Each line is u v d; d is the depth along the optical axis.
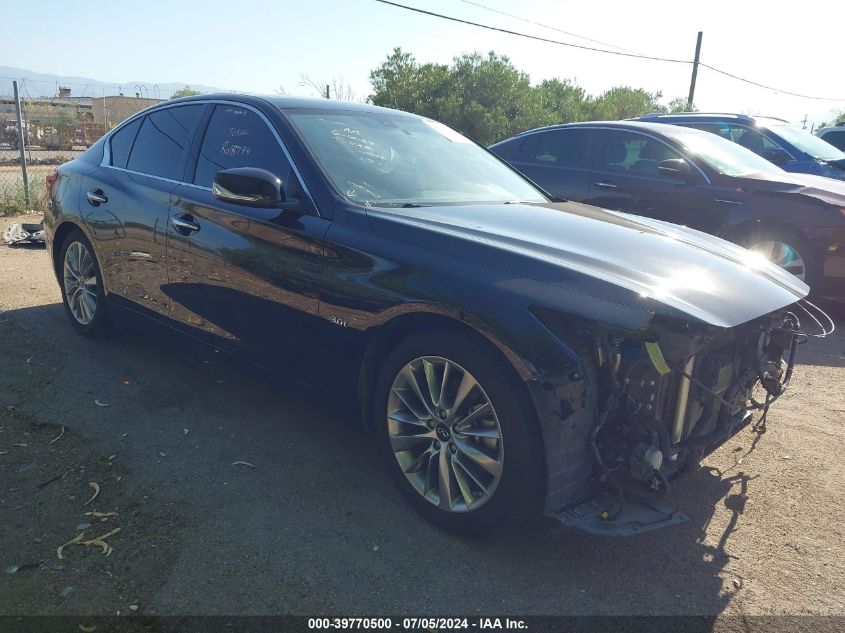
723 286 2.61
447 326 2.62
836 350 5.43
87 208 4.43
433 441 2.75
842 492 3.21
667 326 2.33
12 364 4.31
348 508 2.90
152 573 2.44
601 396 2.42
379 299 2.75
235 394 4.02
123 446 3.35
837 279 5.84
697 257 2.87
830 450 3.64
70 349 4.61
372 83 23.27
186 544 2.61
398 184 3.39
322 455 3.36
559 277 2.42
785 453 3.60
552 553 2.66
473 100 22.05
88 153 4.85
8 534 2.62
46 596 2.30
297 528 2.75
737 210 6.12
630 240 2.96
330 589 2.40
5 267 6.94
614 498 2.51
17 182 11.64
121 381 4.12
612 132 7.04
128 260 4.12
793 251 5.96
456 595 2.41
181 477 3.09
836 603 2.45
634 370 2.44
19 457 3.21
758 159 6.94
